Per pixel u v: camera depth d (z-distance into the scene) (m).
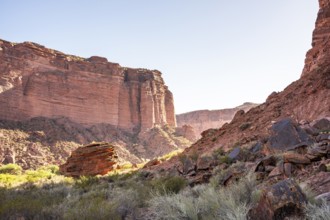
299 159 7.21
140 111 122.75
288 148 9.40
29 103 91.62
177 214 5.36
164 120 133.38
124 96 120.88
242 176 7.72
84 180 17.27
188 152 25.11
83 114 105.06
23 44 99.06
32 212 6.67
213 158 13.55
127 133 113.75
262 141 12.38
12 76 90.56
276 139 10.46
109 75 118.44
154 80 137.00
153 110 125.06
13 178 27.45
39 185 17.50
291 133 10.25
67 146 81.56
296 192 4.19
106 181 17.92
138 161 91.75
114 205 6.94
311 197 4.46
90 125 105.06
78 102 105.19
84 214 6.21
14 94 88.38
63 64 108.81
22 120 87.56
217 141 23.09
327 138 9.45
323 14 33.44
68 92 103.44
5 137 73.31
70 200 8.95
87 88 109.44
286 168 7.05
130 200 7.86
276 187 4.26
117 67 123.06
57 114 98.19
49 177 29.44
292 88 23.16
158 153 102.75
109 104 114.06
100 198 8.31
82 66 112.62
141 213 6.91
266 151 10.73
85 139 93.06
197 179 10.23
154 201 6.52
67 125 94.12
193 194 7.81
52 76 101.19
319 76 20.22
